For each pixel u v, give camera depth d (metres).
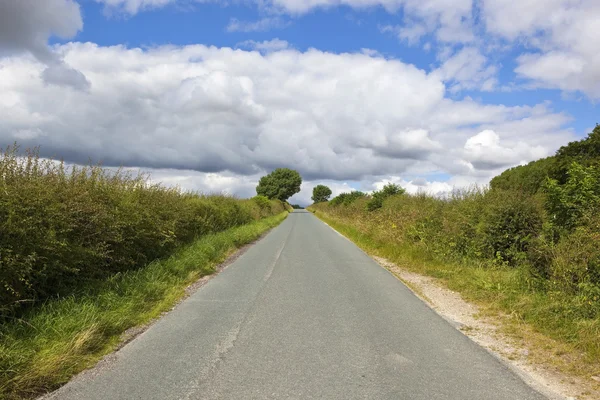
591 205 7.99
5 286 4.94
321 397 3.67
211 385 3.91
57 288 6.16
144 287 7.48
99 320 5.46
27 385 3.81
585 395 3.80
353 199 41.59
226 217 20.91
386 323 6.04
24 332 4.77
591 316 5.84
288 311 6.68
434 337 5.42
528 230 9.95
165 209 11.49
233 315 6.43
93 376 4.13
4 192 5.43
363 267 11.42
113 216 7.77
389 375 4.17
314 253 14.56
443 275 9.84
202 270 10.38
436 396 3.71
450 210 13.92
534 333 5.64
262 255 13.97
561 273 7.01
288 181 102.88
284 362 4.49
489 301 7.35
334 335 5.45
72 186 7.14
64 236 6.35
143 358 4.61
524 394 3.79
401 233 14.91
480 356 4.75
